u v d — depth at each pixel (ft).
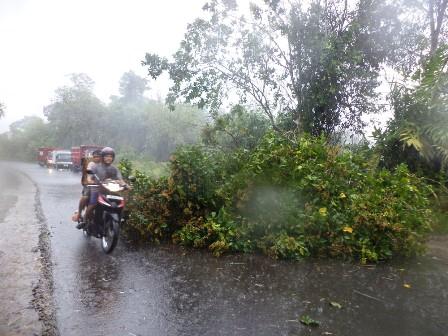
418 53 38.88
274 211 21.12
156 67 40.81
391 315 13.38
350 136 41.11
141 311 13.15
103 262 18.53
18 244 20.97
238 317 12.90
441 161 31.35
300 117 39.19
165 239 23.09
